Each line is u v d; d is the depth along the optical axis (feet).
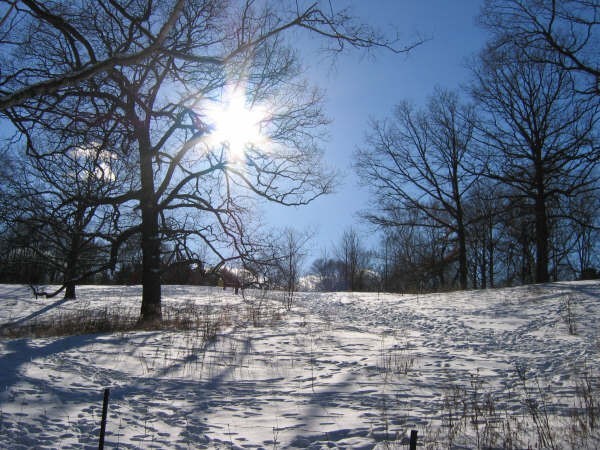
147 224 58.54
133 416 21.54
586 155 86.84
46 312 74.33
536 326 51.52
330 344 40.09
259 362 33.27
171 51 25.64
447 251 136.15
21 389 23.16
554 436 18.61
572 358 34.94
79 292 103.76
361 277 201.46
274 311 63.87
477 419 21.86
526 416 22.11
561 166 92.63
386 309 70.03
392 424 21.38
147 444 18.47
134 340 39.70
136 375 28.84
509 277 164.45
